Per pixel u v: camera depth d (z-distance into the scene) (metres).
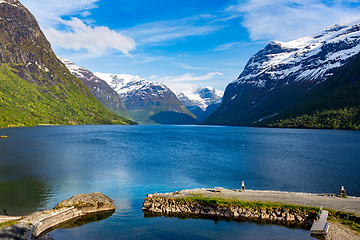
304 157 91.88
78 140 145.88
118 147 118.81
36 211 40.50
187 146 126.62
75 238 31.80
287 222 35.88
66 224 35.78
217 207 39.44
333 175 63.81
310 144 135.38
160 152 104.19
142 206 42.78
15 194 48.31
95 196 43.12
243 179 60.69
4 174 62.72
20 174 62.84
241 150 111.62
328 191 50.88
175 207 40.41
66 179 59.16
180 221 36.81
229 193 45.62
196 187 54.34
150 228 34.66
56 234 32.78
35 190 50.84
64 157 87.44
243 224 35.66
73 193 49.47
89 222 36.50
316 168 72.44
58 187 52.94
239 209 38.62
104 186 54.34
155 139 166.38
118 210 41.09
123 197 47.59
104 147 117.44
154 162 81.44
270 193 45.62
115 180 59.16
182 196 43.53
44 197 46.94
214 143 142.25
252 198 42.41
